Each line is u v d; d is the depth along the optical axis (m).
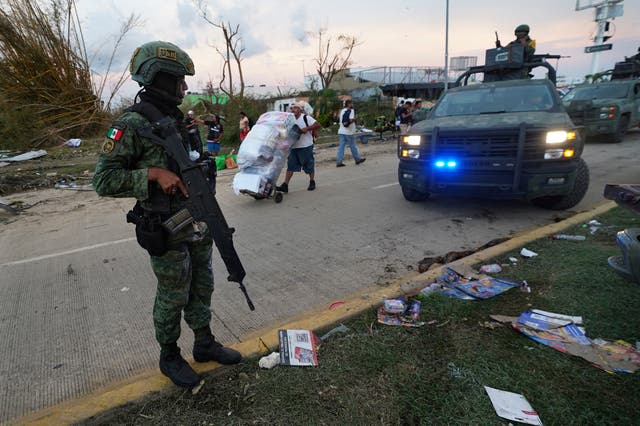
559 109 5.23
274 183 6.34
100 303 3.34
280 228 5.11
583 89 12.66
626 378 2.07
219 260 4.12
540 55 7.12
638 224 4.20
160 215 1.85
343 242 4.50
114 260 4.29
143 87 1.82
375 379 2.15
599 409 1.89
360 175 8.60
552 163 4.50
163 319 2.03
